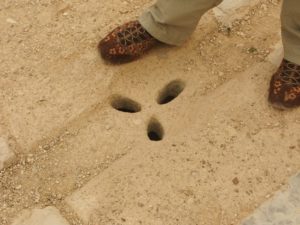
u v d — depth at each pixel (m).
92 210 2.32
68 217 2.32
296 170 2.38
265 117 2.47
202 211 2.31
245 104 2.49
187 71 2.57
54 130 2.46
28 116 2.48
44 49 2.62
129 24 2.54
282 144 2.42
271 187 2.35
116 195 2.34
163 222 2.30
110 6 2.72
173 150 2.41
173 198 2.33
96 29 2.66
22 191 2.37
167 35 2.51
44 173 2.39
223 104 2.50
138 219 2.30
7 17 2.70
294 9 2.30
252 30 2.66
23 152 2.43
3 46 2.63
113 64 2.57
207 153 2.41
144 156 2.41
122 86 2.54
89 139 2.45
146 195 2.34
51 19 2.69
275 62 2.58
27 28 2.67
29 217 2.32
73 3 2.72
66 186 2.37
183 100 2.51
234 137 2.43
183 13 2.38
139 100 2.52
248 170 2.38
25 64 2.59
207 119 2.47
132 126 2.46
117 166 2.39
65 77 2.56
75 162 2.41
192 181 2.36
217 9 2.69
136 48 2.54
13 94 2.53
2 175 2.40
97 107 2.50
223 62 2.59
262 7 2.71
